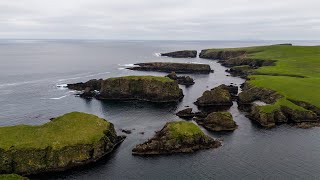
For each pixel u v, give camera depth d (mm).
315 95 106438
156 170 65812
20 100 121938
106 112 106312
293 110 96000
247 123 93125
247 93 116688
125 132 86000
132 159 70375
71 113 82625
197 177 63156
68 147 67688
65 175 63969
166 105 115875
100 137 72625
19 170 64000
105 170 65750
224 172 65000
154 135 83125
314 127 89250
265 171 65375
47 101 120875
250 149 75438
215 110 107562
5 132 70625
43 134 70938
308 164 68250
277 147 76562
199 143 76438
